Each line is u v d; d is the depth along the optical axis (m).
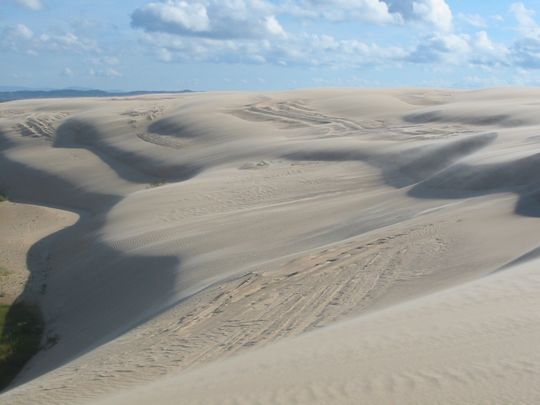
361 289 12.24
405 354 6.80
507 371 5.69
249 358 8.57
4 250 24.31
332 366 6.87
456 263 12.87
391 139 31.53
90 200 32.06
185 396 7.00
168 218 22.06
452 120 35.28
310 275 13.53
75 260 20.84
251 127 39.16
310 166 27.84
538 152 19.94
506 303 8.34
